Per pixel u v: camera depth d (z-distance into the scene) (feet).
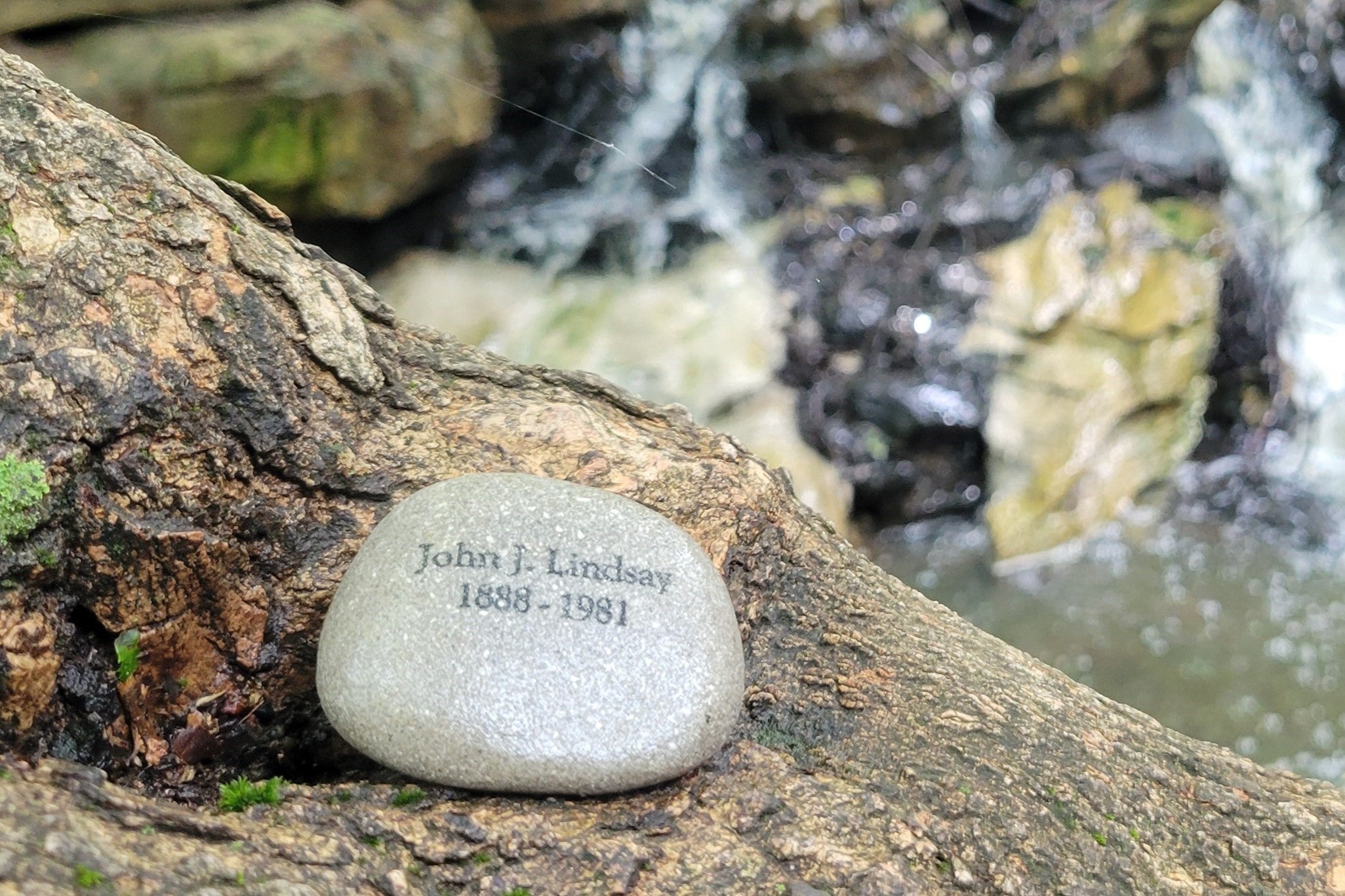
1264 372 3.77
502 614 1.49
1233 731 2.78
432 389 1.76
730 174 3.57
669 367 3.27
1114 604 3.25
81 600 1.48
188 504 1.53
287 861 1.36
